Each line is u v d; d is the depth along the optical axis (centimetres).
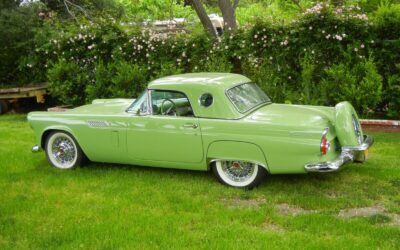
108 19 1176
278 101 955
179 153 598
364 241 432
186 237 452
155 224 486
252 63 1004
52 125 678
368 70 885
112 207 536
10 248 446
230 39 1020
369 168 644
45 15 1441
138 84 1080
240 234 455
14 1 1365
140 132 616
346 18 912
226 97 574
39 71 1294
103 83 1120
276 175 627
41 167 705
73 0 1600
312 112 589
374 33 910
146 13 1933
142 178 638
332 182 596
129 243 445
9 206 547
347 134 541
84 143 661
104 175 656
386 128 856
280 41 962
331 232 456
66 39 1180
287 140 532
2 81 1346
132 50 1120
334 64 925
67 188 609
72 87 1166
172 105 601
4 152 797
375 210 511
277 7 1688
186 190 586
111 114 643
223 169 589
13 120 1156
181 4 2016
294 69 980
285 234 454
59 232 473
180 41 1067
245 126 552
